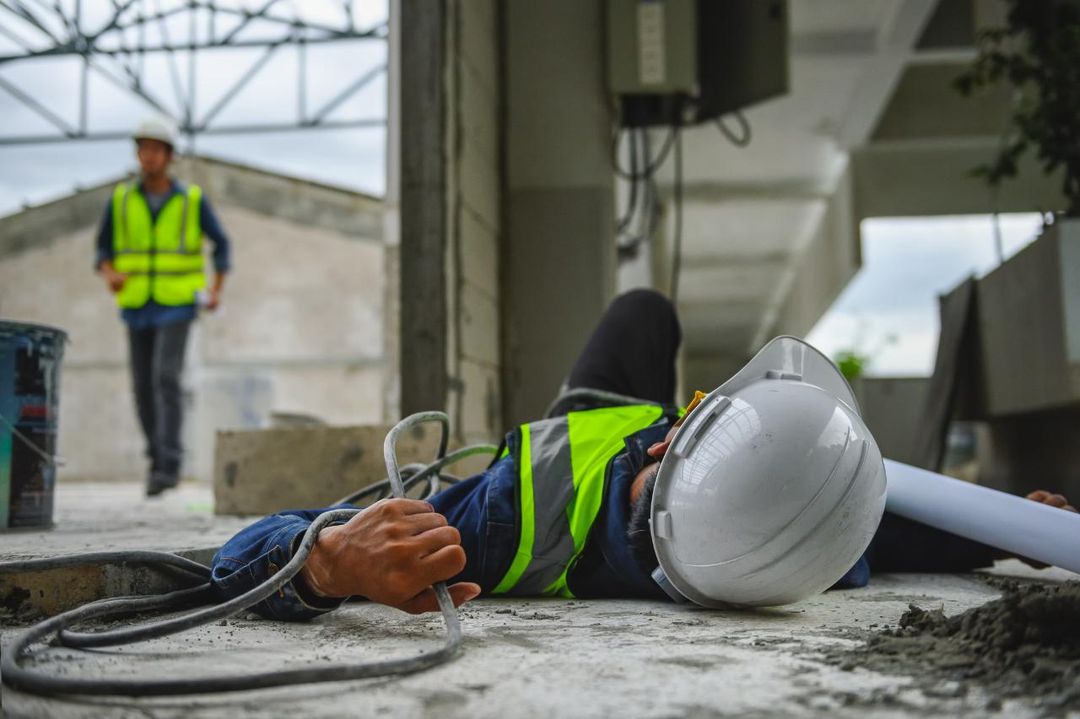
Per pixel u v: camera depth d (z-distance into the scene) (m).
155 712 1.17
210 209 6.37
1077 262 4.80
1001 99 11.56
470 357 4.72
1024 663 1.33
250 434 4.16
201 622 1.49
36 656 1.48
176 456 6.22
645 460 2.06
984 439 8.19
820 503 1.69
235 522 3.74
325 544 1.65
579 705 1.19
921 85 11.80
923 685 1.28
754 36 6.31
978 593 2.20
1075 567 2.05
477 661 1.44
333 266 15.61
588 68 5.70
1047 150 5.45
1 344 3.02
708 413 1.83
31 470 3.09
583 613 1.92
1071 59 5.37
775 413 1.74
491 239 5.34
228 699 1.22
